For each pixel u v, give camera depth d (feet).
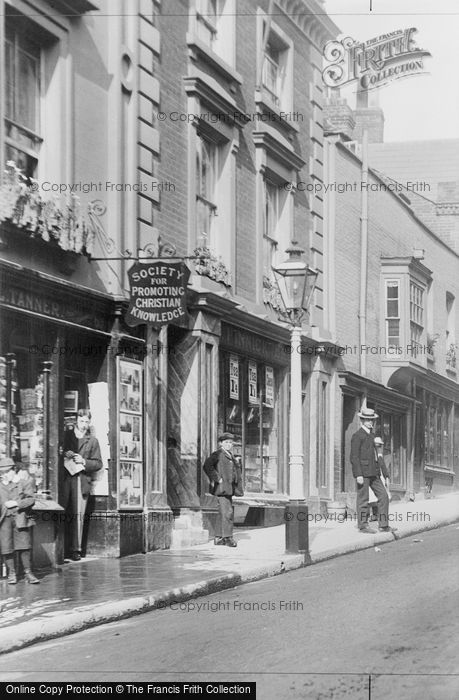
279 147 78.02
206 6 69.87
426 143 132.26
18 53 50.37
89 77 55.16
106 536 53.93
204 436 63.67
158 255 60.18
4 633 32.94
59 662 30.81
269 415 76.69
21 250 48.49
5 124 48.73
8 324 47.42
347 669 27.91
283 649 30.76
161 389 60.08
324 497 84.17
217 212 70.08
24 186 47.32
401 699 24.82
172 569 48.91
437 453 123.44
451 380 125.18
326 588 43.91
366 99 132.46
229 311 66.80
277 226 80.23
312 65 87.04
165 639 33.53
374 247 101.45
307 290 58.80
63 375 51.37
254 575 48.93
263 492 75.20
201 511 62.64
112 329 55.16
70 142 52.60
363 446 68.39
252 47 75.51
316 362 83.66
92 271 54.29
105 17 57.11
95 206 54.49
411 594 40.52
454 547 59.98
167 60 63.10
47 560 49.93
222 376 68.49
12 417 48.14
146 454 58.08
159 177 61.62
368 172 99.19
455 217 131.95
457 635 31.73
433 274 121.49
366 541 62.75
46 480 50.39
